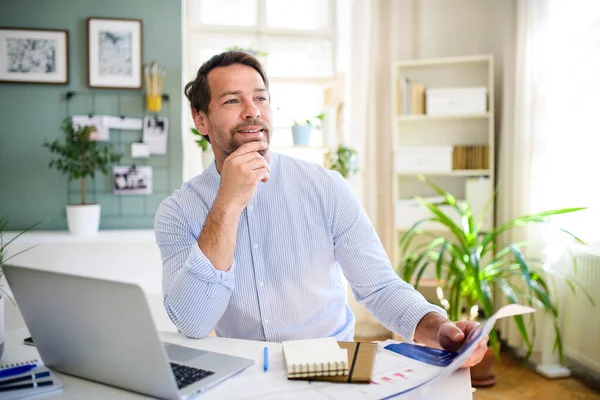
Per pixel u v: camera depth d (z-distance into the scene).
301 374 0.84
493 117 3.16
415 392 0.79
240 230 1.26
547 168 2.69
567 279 2.49
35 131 3.01
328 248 1.30
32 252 2.62
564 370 2.65
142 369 0.76
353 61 3.37
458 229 2.62
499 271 2.58
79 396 0.79
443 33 3.44
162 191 3.12
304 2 3.49
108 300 0.74
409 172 3.23
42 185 3.03
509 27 3.04
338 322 1.31
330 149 3.17
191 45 3.35
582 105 2.51
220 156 1.30
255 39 3.43
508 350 3.08
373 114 3.38
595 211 2.44
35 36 2.98
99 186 3.07
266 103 1.29
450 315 2.53
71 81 3.03
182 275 1.09
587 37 2.48
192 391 0.78
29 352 1.04
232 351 1.00
